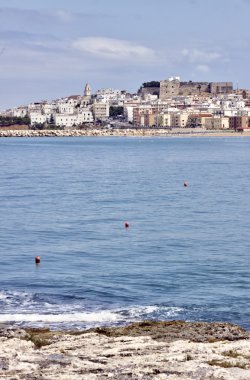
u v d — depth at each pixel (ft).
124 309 211.82
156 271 267.59
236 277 256.32
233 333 168.76
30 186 646.74
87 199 532.73
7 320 195.83
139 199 533.14
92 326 190.90
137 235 358.23
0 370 131.03
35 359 139.44
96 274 262.88
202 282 248.93
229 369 132.05
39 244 331.16
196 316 203.92
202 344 153.38
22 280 253.03
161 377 126.21
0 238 348.18
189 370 130.62
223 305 216.74
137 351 146.92
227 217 427.74
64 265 280.92
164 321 184.96
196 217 428.15
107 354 144.36
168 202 511.81
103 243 333.62
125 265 279.90
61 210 463.01
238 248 317.22
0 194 571.69
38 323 193.16
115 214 442.09
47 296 228.63
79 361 137.59
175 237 350.84
